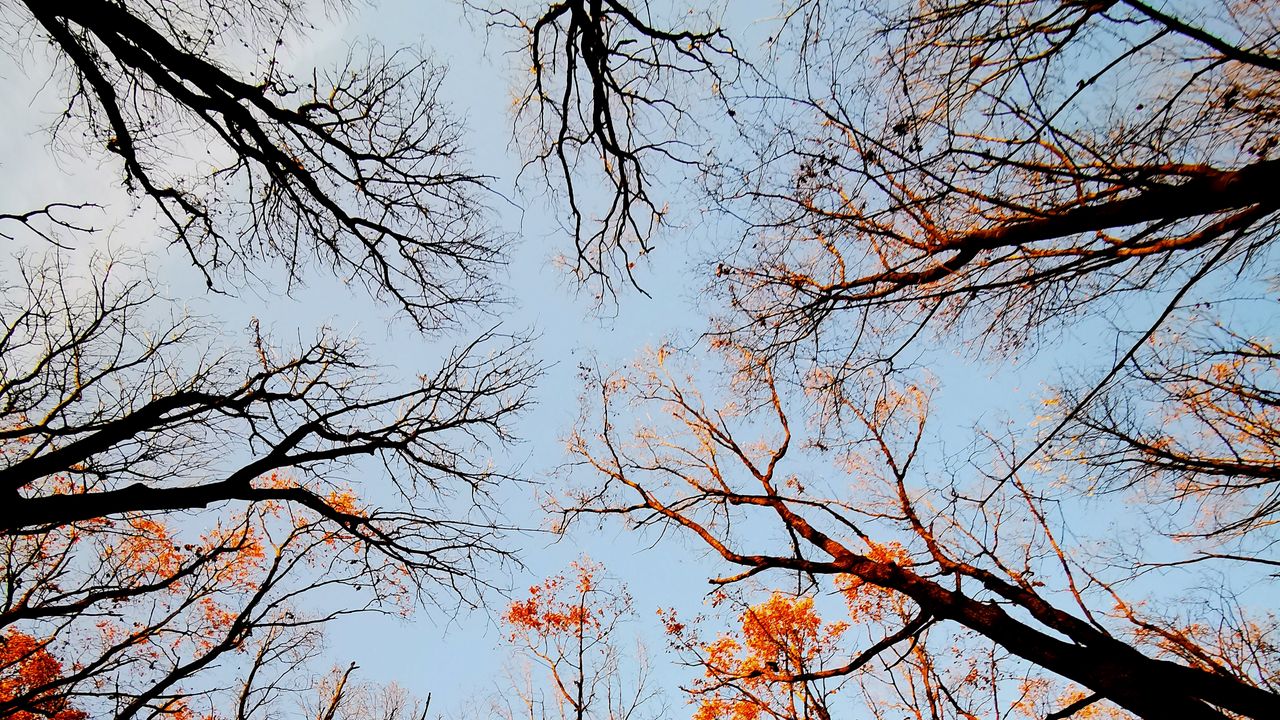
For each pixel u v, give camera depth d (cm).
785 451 760
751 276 568
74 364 590
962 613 559
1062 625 532
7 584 598
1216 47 337
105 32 445
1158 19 338
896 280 488
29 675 698
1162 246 387
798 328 567
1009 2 403
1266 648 696
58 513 398
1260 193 322
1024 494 681
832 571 636
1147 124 407
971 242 438
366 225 635
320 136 578
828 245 534
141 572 664
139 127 570
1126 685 461
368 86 612
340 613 589
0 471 403
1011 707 890
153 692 480
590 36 593
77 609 513
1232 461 536
